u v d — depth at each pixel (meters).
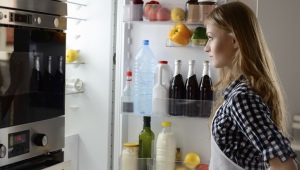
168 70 2.23
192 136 2.32
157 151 2.26
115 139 2.32
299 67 2.08
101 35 2.30
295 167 1.13
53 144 1.62
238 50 1.36
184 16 2.17
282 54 2.10
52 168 1.59
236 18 1.36
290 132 2.09
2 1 1.32
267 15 2.10
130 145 2.23
